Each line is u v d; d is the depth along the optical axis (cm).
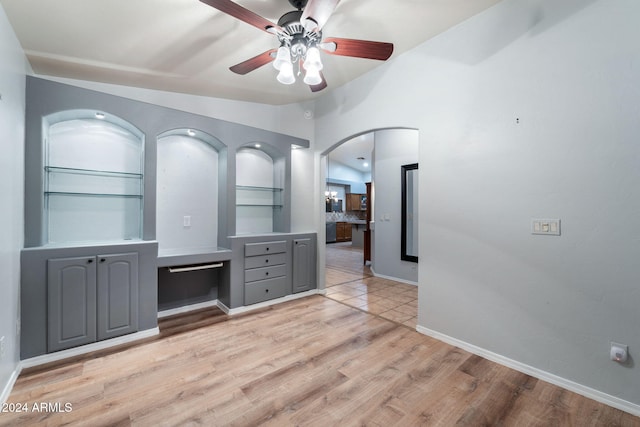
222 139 318
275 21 220
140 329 254
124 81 293
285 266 362
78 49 233
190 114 293
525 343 205
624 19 166
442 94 252
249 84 323
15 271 192
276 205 399
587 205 179
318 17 159
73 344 221
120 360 216
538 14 198
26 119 213
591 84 177
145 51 244
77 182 261
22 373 197
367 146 859
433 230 260
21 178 204
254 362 215
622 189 167
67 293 219
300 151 408
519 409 166
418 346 243
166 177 315
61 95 225
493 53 220
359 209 1214
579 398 177
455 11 224
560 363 189
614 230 170
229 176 324
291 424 153
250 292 328
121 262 243
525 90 204
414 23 237
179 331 269
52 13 190
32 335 206
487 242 225
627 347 166
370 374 200
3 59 175
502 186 216
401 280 476
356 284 459
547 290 195
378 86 310
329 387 185
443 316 253
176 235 321
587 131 179
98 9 191
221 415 159
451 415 161
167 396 175
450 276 248
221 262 315
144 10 195
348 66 309
